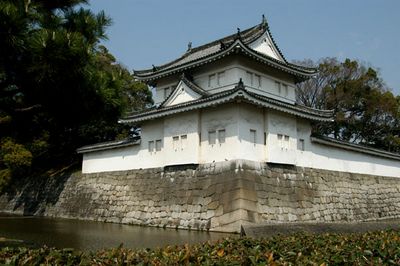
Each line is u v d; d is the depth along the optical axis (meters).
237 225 15.32
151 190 19.94
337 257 4.86
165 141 19.78
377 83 39.09
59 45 8.22
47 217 24.75
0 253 4.74
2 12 7.71
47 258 4.52
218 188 16.77
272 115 18.58
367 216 22.44
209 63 20.25
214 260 4.46
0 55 8.43
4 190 31.20
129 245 11.62
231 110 17.28
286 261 4.66
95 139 33.00
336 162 22.38
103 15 10.27
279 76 21.52
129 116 21.52
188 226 17.11
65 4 10.41
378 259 4.90
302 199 18.75
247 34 21.98
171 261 4.37
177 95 19.77
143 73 22.80
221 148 17.36
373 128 39.81
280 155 18.47
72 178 25.98
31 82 9.12
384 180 25.72
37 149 29.61
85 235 14.48
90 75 9.28
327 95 39.16
